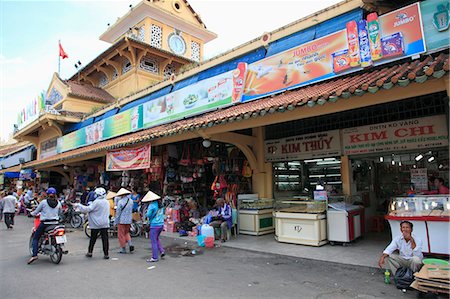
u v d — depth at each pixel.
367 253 6.78
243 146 9.98
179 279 5.48
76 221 12.77
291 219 8.06
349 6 7.77
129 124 13.55
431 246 5.58
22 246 8.97
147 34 18.45
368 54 6.60
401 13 6.25
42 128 21.27
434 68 4.52
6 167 30.00
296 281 5.24
